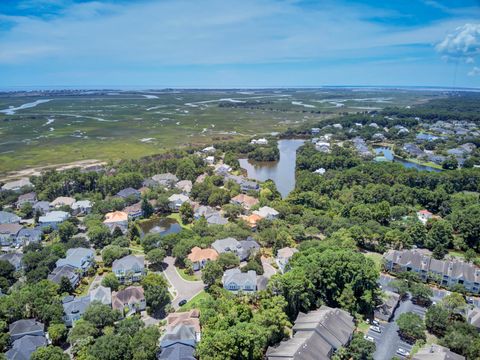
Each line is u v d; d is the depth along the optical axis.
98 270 106.00
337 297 88.00
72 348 73.00
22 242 124.50
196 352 70.19
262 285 94.81
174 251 110.44
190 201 162.62
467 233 125.31
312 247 104.06
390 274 107.06
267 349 73.56
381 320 85.75
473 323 79.81
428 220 134.38
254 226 132.12
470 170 187.00
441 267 103.19
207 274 97.12
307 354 68.62
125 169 193.00
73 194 167.38
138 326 77.12
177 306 90.06
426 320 82.12
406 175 182.25
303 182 177.12
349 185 181.12
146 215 151.25
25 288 86.88
